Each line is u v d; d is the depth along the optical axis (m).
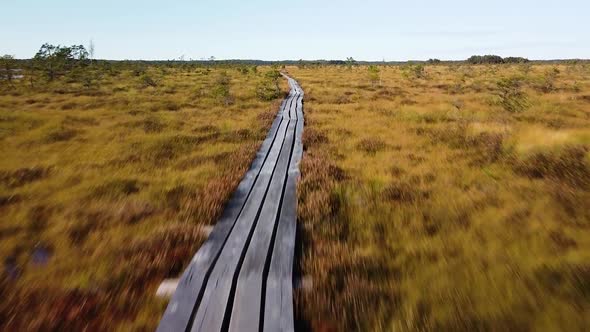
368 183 9.91
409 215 7.72
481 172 10.50
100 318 4.49
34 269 5.76
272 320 4.31
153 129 18.88
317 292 5.00
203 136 17.08
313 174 10.55
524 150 11.97
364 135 16.66
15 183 10.29
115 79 53.69
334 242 6.57
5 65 45.16
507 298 4.82
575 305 4.59
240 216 7.61
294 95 37.03
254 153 13.62
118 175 11.07
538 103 24.72
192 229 7.02
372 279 5.39
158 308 4.75
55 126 18.98
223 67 106.50
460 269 5.57
